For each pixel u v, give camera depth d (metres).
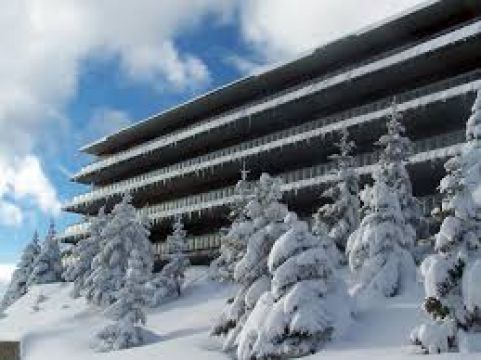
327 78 61.31
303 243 29.70
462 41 48.59
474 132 32.72
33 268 84.50
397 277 33.72
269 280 33.03
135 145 90.00
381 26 56.19
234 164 67.00
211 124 70.88
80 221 87.44
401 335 26.95
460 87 48.09
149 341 42.03
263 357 28.36
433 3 52.22
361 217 43.56
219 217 68.88
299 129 62.38
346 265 42.22
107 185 93.94
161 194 80.94
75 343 46.72
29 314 64.62
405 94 54.06
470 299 22.92
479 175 31.00
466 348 22.66
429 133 53.69
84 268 65.12
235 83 69.75
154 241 79.25
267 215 34.03
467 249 24.06
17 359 49.97
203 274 59.91
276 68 65.44
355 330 28.91
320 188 56.50
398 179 39.22
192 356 32.78
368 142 57.44
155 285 55.22
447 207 24.75
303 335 28.16
